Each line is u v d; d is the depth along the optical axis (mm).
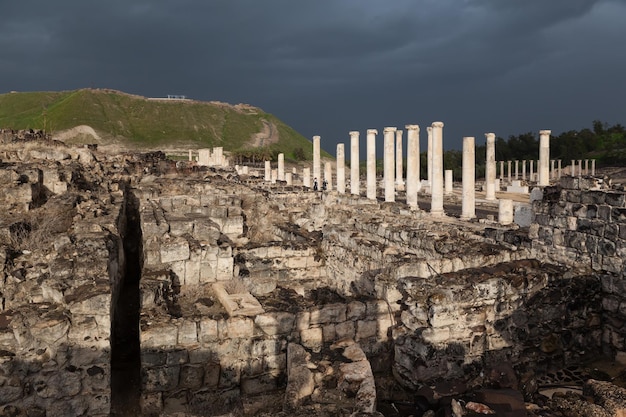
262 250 17609
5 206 18703
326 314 10930
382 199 45344
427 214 28469
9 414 8859
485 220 26344
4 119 132375
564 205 12961
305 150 158500
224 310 11547
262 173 70688
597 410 8086
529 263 12102
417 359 9984
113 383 10656
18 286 10469
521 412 8023
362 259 15477
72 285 10086
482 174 92000
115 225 15398
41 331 9016
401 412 9180
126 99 164375
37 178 20984
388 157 37094
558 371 10859
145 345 9859
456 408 7824
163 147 135875
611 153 88062
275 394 10391
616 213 11492
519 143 106625
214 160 77938
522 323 10734
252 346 10406
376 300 11578
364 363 8734
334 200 29984
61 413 9148
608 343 11398
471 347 10164
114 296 12492
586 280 11523
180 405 10008
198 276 14211
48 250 12711
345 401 7852
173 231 16016
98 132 131500
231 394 10273
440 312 9883
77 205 18188
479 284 10305
